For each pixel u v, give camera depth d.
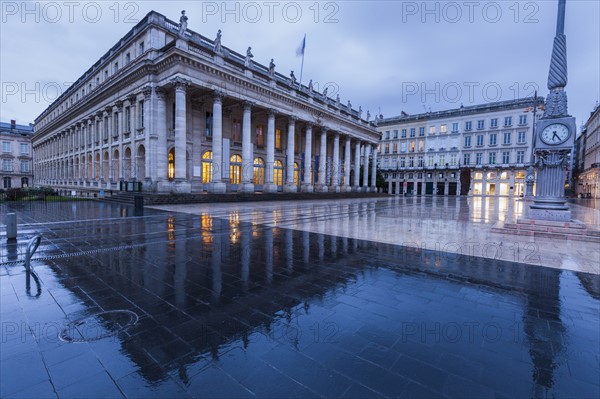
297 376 2.90
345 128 47.12
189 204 23.11
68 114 43.47
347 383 2.80
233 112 33.91
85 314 4.12
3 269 6.03
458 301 4.73
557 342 3.56
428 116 64.19
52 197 27.36
